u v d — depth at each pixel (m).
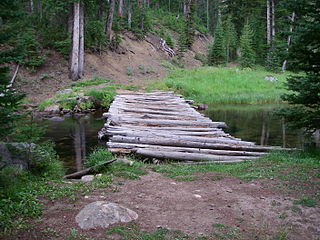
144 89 26.59
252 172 7.48
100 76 28.44
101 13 34.22
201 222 4.72
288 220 4.88
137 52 37.12
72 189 6.00
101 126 16.02
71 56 26.36
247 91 29.62
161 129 13.01
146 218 4.80
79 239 4.03
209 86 30.27
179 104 20.44
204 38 57.84
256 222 4.79
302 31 8.48
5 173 5.78
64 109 19.92
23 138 6.64
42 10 30.34
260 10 50.97
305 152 9.88
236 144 11.12
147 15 46.41
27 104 20.06
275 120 18.50
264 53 46.00
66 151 11.15
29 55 25.81
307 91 9.05
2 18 5.15
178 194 5.96
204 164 9.04
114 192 5.99
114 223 4.50
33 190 5.69
